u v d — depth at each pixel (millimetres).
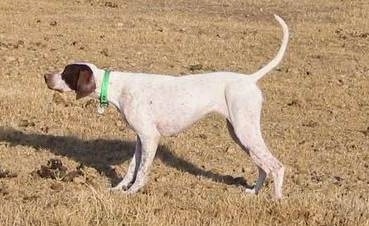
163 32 22000
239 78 9055
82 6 25844
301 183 10266
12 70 16750
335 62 19828
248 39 21922
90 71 9141
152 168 10484
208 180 10031
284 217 7820
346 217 7863
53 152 10820
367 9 26578
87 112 13391
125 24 23016
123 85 9117
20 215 7395
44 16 23578
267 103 15344
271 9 26938
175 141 11930
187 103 8969
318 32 23016
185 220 7512
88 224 7223
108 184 9500
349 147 12484
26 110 13031
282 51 9219
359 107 15602
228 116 9000
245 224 7543
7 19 22656
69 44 20078
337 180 10625
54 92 14445
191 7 26859
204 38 21688
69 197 8359
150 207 7848
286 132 13203
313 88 16875
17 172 9641
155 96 9008
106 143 11469
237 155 11531
